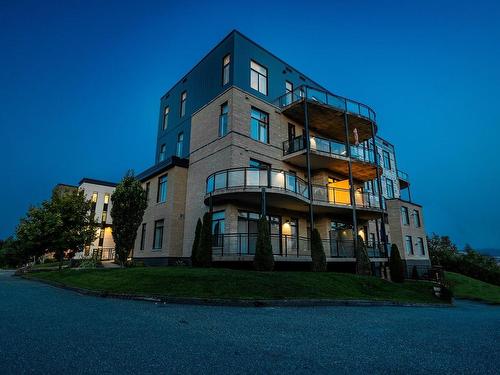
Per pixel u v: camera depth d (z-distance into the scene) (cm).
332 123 2181
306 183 1786
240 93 1833
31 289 1191
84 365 369
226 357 416
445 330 689
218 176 1599
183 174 2061
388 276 1909
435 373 385
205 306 865
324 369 382
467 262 3528
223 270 1259
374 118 2195
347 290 1248
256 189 1485
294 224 1906
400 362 423
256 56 2062
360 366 399
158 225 2100
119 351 427
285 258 1553
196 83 2258
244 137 1775
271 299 939
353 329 635
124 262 1684
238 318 700
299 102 1912
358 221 2292
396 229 2995
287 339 525
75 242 2008
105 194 3962
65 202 2042
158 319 657
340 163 2016
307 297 1013
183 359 402
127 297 955
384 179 3366
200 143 1992
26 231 1905
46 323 587
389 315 876
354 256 1820
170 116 2516
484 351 503
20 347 434
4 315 655
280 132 2000
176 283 1046
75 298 949
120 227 1667
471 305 1703
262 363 396
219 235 1593
